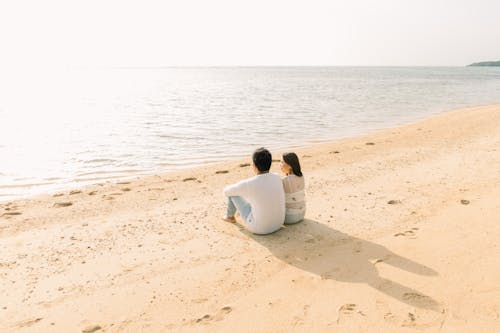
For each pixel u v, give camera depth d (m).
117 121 19.77
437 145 12.10
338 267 4.27
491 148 10.77
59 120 20.23
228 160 11.15
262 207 5.08
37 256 4.80
